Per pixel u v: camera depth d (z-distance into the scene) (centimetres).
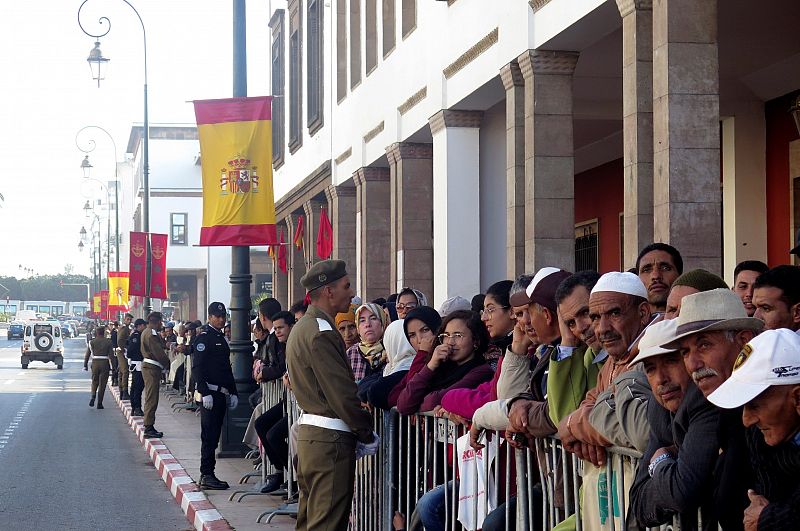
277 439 1145
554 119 1428
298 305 1183
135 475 1492
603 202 2269
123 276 5356
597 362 562
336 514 759
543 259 1420
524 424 581
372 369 984
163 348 1894
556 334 616
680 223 1050
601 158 2239
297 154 3375
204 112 1509
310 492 768
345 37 2736
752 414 375
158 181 6862
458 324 752
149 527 1104
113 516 1166
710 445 412
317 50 2994
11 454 1738
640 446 471
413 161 2141
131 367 2352
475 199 1831
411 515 796
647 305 536
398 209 2152
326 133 2889
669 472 425
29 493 1327
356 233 2748
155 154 6869
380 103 2300
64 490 1353
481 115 1836
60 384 3881
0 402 2969
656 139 1078
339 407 748
